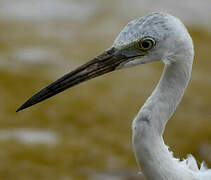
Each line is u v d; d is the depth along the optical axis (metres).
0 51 16.55
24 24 18.59
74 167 10.95
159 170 5.47
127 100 14.15
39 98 5.77
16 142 11.84
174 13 19.17
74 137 12.21
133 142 5.53
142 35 5.27
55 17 19.17
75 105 13.79
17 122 12.77
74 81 5.68
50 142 11.92
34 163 11.04
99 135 12.34
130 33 5.36
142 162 5.51
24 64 15.79
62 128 12.62
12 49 16.72
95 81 15.35
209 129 12.70
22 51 16.61
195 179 5.78
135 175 10.67
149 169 5.50
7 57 16.16
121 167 11.00
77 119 13.05
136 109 13.68
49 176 10.52
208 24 18.91
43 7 19.70
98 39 17.80
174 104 5.45
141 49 5.36
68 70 15.50
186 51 5.26
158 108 5.41
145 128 5.41
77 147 11.77
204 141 12.11
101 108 13.66
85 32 18.31
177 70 5.34
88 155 11.44
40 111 13.38
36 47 16.97
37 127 12.59
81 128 12.66
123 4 20.09
